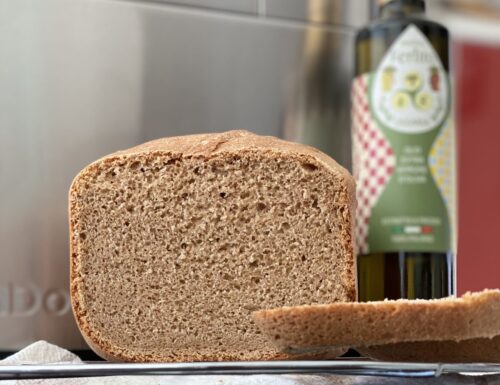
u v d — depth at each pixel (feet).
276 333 1.53
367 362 1.44
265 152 1.78
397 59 2.20
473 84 2.90
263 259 1.79
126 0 2.31
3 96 2.22
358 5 2.49
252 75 2.40
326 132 2.46
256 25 2.41
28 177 2.23
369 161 2.21
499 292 1.54
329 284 1.77
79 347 2.23
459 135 2.88
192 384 1.57
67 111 2.27
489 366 1.46
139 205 1.79
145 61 2.32
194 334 1.80
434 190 2.19
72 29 2.27
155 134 2.33
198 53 2.36
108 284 1.79
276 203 1.79
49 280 2.22
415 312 1.50
